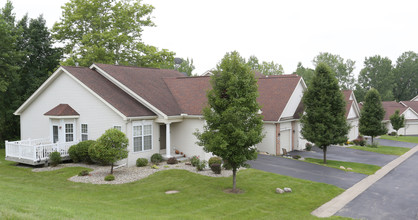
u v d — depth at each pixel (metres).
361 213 13.95
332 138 25.28
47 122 25.47
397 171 23.95
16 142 23.16
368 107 39.19
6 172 20.17
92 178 18.17
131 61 41.16
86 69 25.30
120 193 15.37
